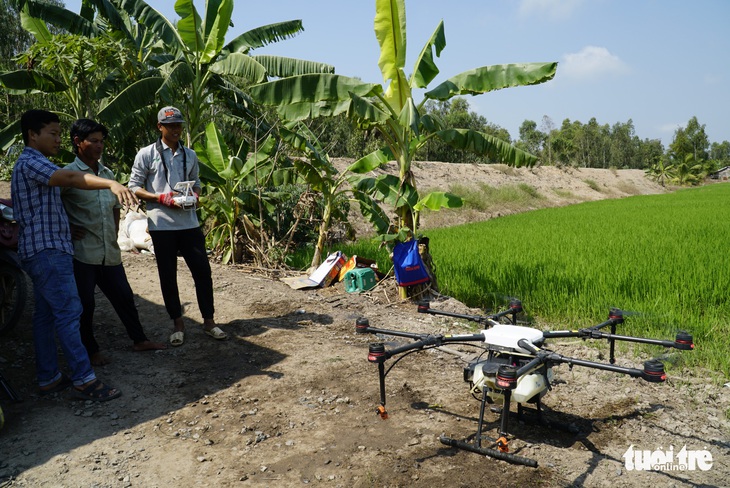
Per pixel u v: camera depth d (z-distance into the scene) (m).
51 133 4.38
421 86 7.66
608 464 3.70
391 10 7.44
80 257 4.89
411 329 6.71
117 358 5.33
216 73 11.64
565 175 51.06
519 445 3.91
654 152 121.00
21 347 5.27
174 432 4.06
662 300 7.34
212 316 5.95
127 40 12.56
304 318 6.90
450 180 32.03
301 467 3.63
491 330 3.99
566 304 7.53
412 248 7.80
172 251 5.59
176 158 5.55
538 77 7.10
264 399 4.61
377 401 4.61
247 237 10.04
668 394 4.90
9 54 31.38
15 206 4.32
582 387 5.00
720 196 41.12
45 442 3.87
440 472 3.56
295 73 10.70
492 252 11.54
